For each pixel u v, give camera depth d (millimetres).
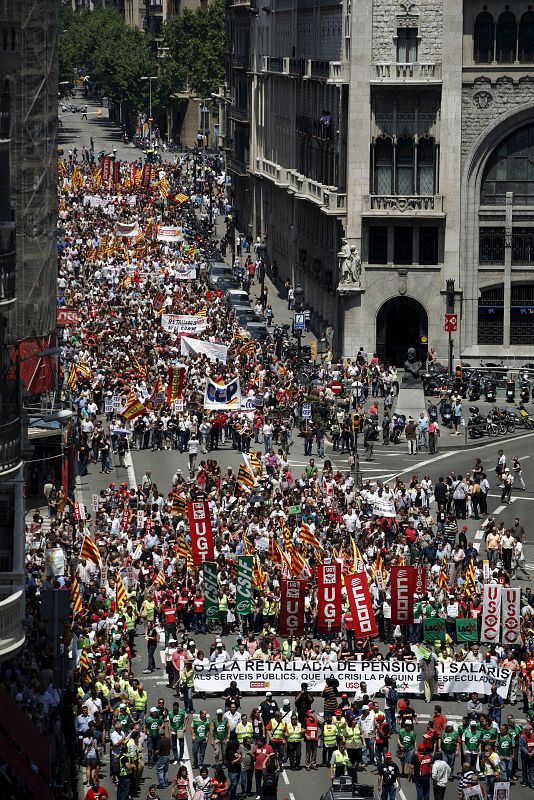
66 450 101438
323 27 165500
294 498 96000
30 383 99750
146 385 125062
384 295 148000
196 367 131625
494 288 148250
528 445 125375
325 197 154250
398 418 126312
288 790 65875
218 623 83250
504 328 148625
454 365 148250
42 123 101688
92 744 63844
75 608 75750
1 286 56438
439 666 74312
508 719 67188
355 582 75562
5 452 56594
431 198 146375
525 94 145625
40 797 54125
